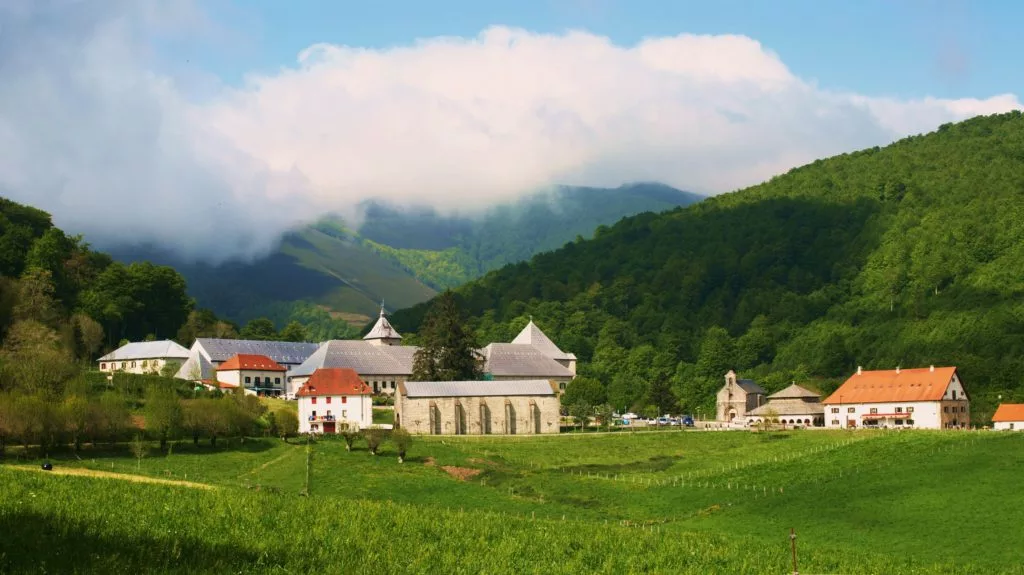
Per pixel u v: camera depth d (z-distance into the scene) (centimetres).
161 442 17138
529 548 8925
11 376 19325
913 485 14188
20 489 9244
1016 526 12075
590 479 15925
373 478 15550
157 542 7475
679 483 15525
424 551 8331
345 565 7600
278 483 15038
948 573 9788
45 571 6456
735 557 9338
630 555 9050
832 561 9675
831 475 15262
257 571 7119
